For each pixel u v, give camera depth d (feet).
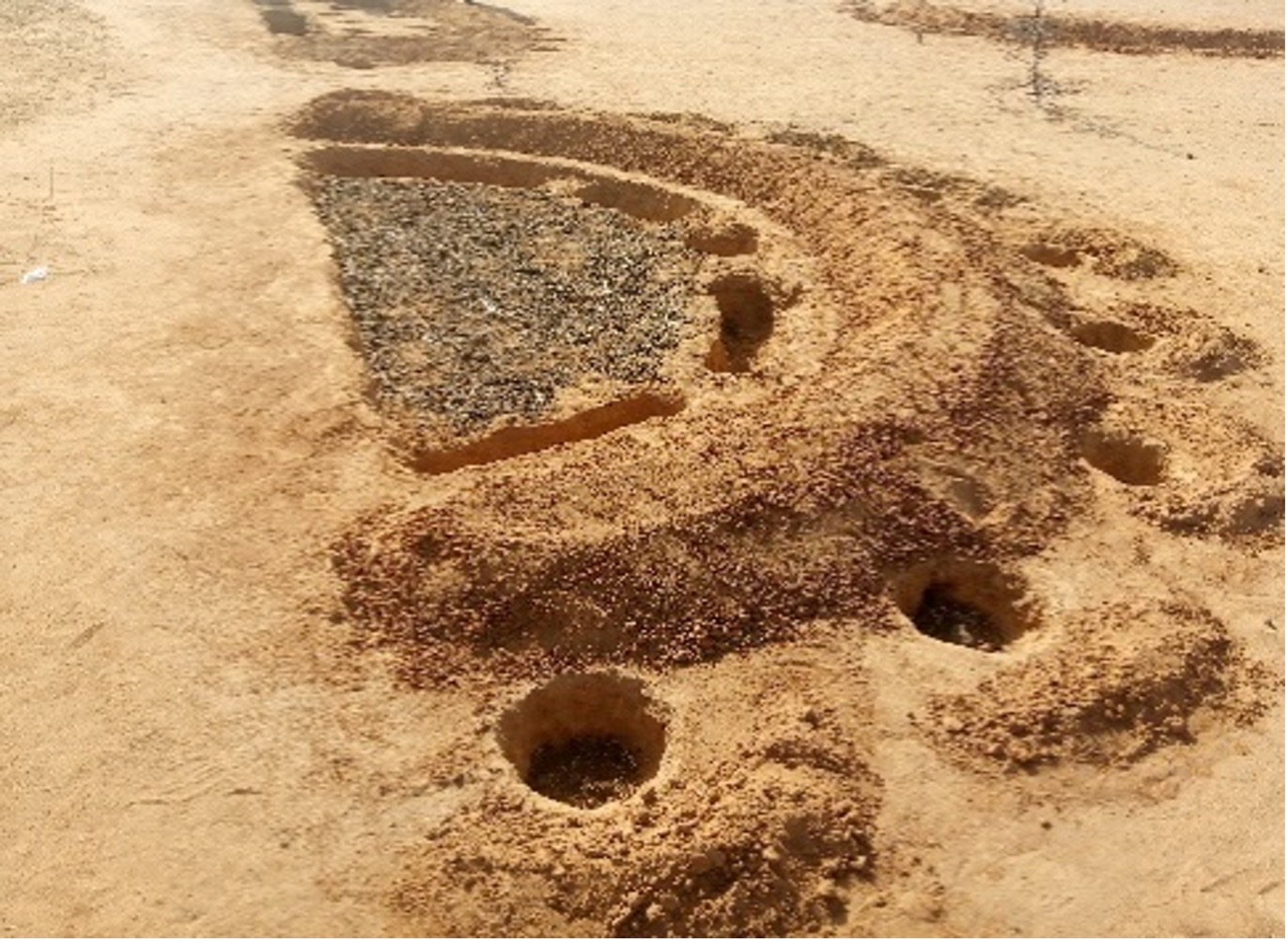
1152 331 40.86
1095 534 31.53
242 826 23.12
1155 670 27.22
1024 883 22.88
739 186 49.65
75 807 23.38
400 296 41.24
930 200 49.32
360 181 50.11
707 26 71.10
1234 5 75.61
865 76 63.05
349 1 74.13
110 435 33.42
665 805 24.07
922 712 26.09
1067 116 58.23
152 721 25.11
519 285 42.34
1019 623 29.48
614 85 60.44
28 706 25.39
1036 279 42.70
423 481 31.94
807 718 25.64
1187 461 34.47
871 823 23.77
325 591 28.27
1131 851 23.62
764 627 27.84
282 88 59.06
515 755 25.55
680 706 26.14
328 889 22.15
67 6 70.95
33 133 52.65
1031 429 34.37
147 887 22.02
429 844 22.99
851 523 30.04
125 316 38.99
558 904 22.21
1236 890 22.95
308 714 25.39
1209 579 30.45
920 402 34.01
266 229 44.86
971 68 65.10
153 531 30.07
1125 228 47.19
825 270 43.34
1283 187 51.21
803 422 33.19
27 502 30.94
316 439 33.40
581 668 26.94
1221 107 60.29
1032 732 25.67
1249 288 43.42
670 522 29.35
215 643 26.94
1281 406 37.35
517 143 53.88
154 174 49.26
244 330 38.34
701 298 41.93
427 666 26.61
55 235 43.91
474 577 28.12
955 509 31.14
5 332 37.96
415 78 61.05
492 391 36.35
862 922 22.07
